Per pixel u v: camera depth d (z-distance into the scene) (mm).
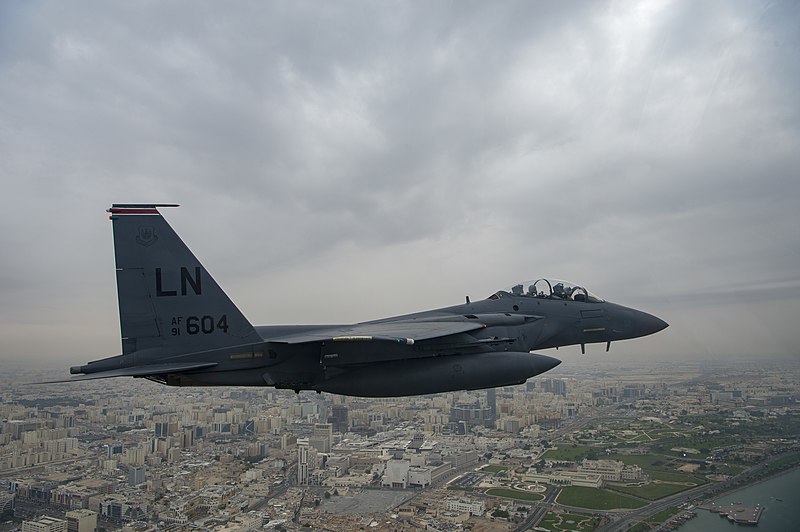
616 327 13789
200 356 10836
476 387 11688
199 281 11023
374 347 11461
